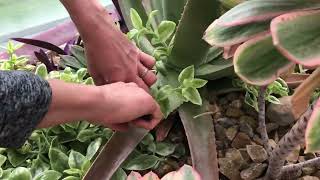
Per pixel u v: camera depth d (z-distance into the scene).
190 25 0.47
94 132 0.52
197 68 0.53
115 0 0.63
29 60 0.63
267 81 0.29
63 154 0.50
